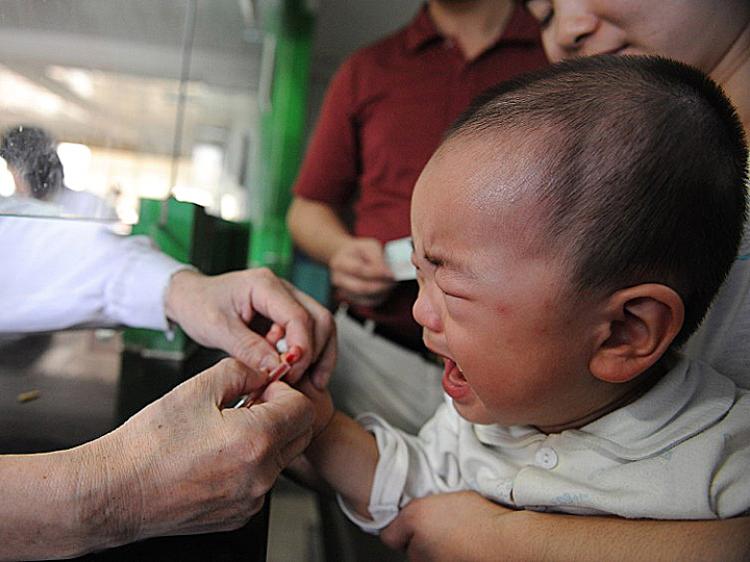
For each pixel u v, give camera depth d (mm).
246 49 1971
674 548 439
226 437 418
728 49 584
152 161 915
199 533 439
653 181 457
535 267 465
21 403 612
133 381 701
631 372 478
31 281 758
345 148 1569
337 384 1175
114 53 777
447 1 1367
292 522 1425
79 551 391
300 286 2094
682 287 480
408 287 1253
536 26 1345
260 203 2492
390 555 918
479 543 512
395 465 616
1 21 592
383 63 1473
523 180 465
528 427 592
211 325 679
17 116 632
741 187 495
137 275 757
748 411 490
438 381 1129
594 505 493
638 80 491
